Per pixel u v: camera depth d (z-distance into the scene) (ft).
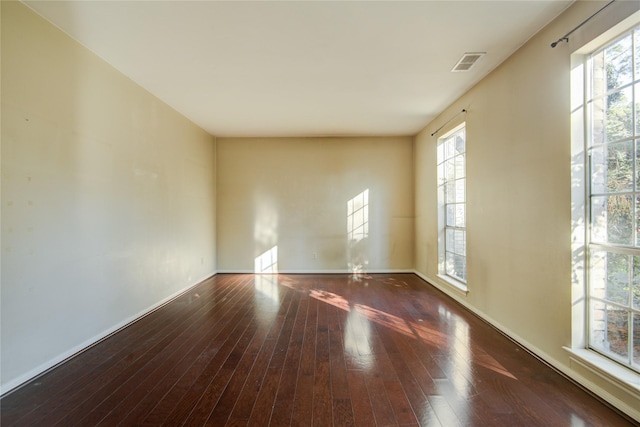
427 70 10.92
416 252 20.07
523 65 9.29
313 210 20.48
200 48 9.43
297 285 17.22
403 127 18.42
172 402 6.72
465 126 12.95
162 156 13.91
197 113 15.57
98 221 9.96
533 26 8.37
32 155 7.75
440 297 14.75
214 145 20.26
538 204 8.72
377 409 6.46
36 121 7.86
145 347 9.45
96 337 9.84
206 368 8.16
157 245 13.50
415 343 9.64
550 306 8.27
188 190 16.55
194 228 17.30
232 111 15.29
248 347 9.42
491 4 7.45
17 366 7.34
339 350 9.18
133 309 11.76
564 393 6.97
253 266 20.57
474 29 8.48
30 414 6.32
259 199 20.52
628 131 6.56
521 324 9.48
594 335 7.40
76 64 9.05
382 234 20.51
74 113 9.01
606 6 6.48
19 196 7.43
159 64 10.44
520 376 7.71
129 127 11.52
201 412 6.37
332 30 8.50
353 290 16.10
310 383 7.43
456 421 6.09
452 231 15.53
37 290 7.86
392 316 12.12
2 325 7.04
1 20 7.04
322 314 12.38
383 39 8.96
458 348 9.29
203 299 14.55
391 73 11.14
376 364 8.34
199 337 10.19
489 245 11.25
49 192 8.21
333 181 20.45
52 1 7.32
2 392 6.98
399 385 7.33
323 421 6.09
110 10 7.65
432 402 6.68
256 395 6.96
